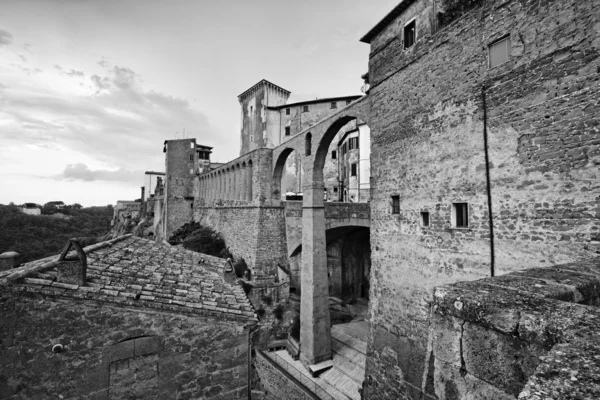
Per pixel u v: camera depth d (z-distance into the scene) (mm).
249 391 7469
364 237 30109
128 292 6676
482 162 9070
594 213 6652
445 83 10281
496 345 2924
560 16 7359
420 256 11102
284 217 26984
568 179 7125
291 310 23438
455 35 9961
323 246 19469
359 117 15188
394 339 11977
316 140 19094
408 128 11820
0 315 5402
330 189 38906
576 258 6906
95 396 5930
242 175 30938
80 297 5887
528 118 7941
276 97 49156
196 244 35500
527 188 7926
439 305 3578
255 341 21328
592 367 1854
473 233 9266
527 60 8000
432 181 10711
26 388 5527
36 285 5734
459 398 3217
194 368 6859
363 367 17125
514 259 8148
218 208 38094
